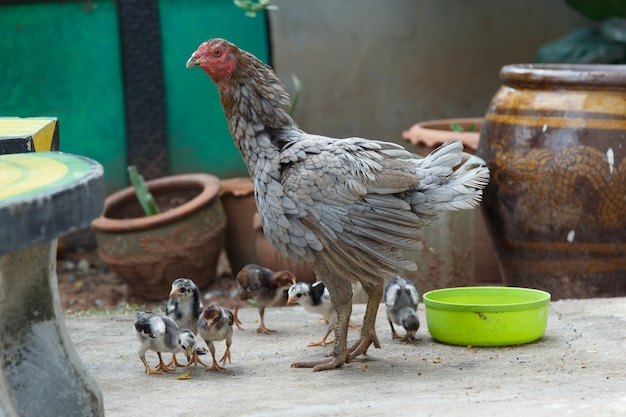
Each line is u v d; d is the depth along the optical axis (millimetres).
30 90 13016
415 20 15695
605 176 8555
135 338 7207
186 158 13406
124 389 5766
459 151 6016
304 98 15773
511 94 9039
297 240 5820
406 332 6984
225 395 5551
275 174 5887
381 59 15758
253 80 6035
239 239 11555
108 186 13320
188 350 5984
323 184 5738
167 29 13109
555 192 8641
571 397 5066
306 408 5148
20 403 4438
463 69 15812
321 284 6723
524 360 6188
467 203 5906
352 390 5555
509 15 15703
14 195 3750
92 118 13156
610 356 6207
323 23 15664
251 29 13242
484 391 5402
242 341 7055
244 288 7258
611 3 13445
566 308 7652
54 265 4648
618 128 8539
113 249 10758
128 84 13109
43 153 4898
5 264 4340
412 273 8945
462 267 9094
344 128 15852
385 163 5863
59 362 4566
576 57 13781
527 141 8758
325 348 6770
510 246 9070
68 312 9188
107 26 13008
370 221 5770
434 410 4902
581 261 8742
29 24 12891
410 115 15867
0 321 4418
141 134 13234
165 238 10641
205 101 13320
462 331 6582
